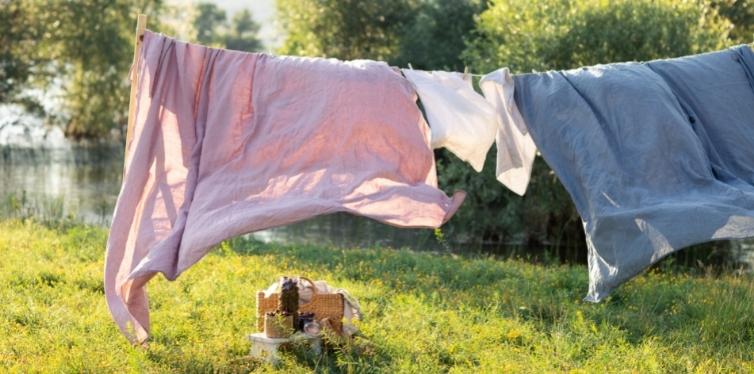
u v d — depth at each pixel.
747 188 6.23
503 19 17.44
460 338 7.09
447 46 25.55
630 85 6.55
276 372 5.95
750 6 22.41
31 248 10.64
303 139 6.04
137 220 5.98
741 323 7.76
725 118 6.79
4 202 18.47
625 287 9.59
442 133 6.11
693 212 5.79
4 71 31.41
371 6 27.70
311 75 6.23
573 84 6.74
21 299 7.89
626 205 6.09
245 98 6.21
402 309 7.93
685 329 7.75
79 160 30.14
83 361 6.05
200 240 5.53
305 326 6.46
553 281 10.01
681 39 15.63
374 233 17.73
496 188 16.67
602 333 7.27
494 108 6.50
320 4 28.02
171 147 6.13
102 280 8.81
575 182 6.40
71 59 32.41
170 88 6.23
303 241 16.38
